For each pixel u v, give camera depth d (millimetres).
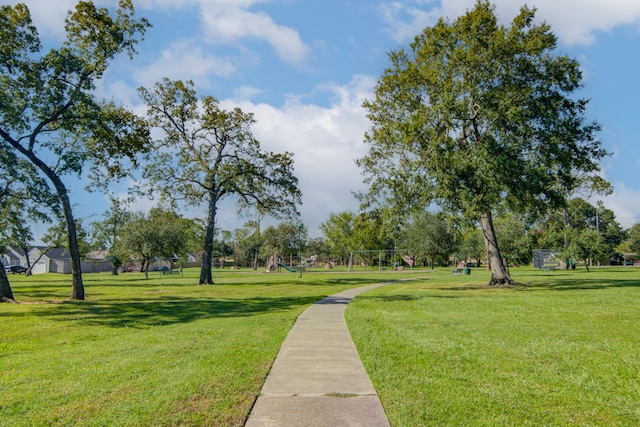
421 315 14297
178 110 36688
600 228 92312
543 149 24812
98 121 21906
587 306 16047
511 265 85500
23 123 20125
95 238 63312
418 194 26547
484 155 22641
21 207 27250
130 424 4957
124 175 25484
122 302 20359
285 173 40688
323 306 17359
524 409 5461
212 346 9359
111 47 21812
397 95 29625
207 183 38688
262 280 42188
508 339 9945
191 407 5465
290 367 7391
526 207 27203
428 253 71500
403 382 6512
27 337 11461
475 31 25125
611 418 5207
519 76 25438
